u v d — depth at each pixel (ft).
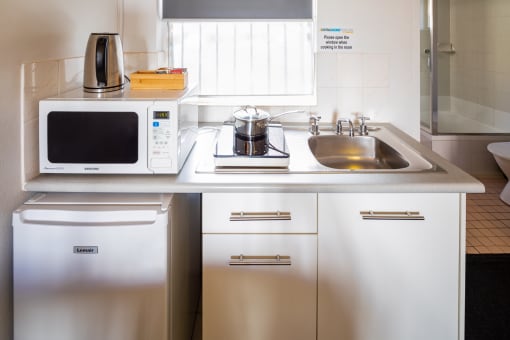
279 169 4.19
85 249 3.57
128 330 3.67
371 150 5.85
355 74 6.45
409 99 6.51
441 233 3.89
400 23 6.32
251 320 3.99
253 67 6.57
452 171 4.11
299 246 3.92
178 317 4.24
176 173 3.95
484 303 6.22
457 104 15.11
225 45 6.54
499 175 12.57
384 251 3.92
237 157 4.19
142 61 6.09
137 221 3.59
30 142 3.89
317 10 6.31
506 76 13.04
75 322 3.65
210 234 3.92
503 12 13.08
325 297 3.98
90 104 3.81
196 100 5.48
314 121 6.03
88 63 4.39
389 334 4.02
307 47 6.54
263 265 3.92
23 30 3.67
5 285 3.58
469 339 5.39
